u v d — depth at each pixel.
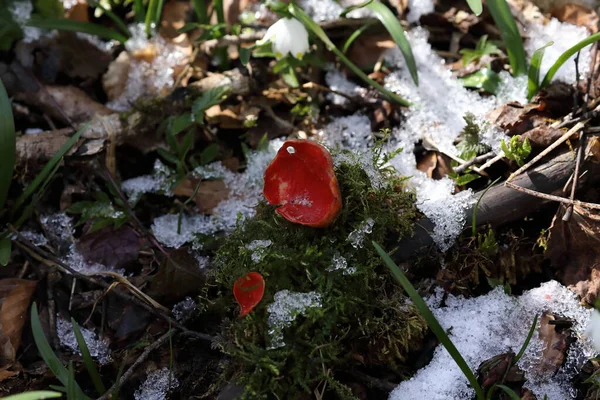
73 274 0.55
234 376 0.51
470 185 0.56
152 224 0.58
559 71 0.59
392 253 0.53
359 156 0.53
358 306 0.52
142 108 0.60
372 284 0.52
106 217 0.57
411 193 0.54
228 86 0.60
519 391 0.51
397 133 0.59
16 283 0.55
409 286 0.48
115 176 0.59
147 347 0.53
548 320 0.52
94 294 0.56
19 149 0.59
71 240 0.58
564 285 0.53
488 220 0.54
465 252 0.54
